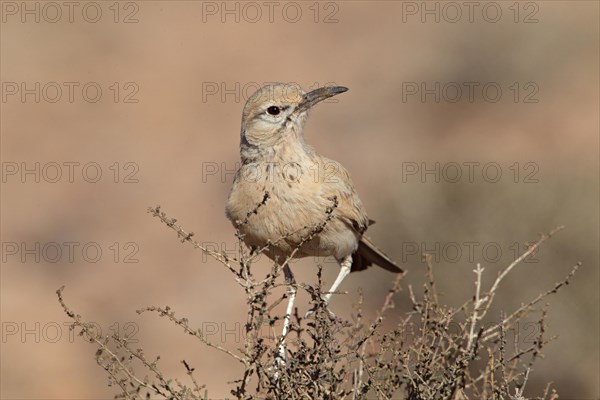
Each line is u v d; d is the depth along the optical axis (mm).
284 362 12219
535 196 29141
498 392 12539
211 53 49688
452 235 29531
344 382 13742
